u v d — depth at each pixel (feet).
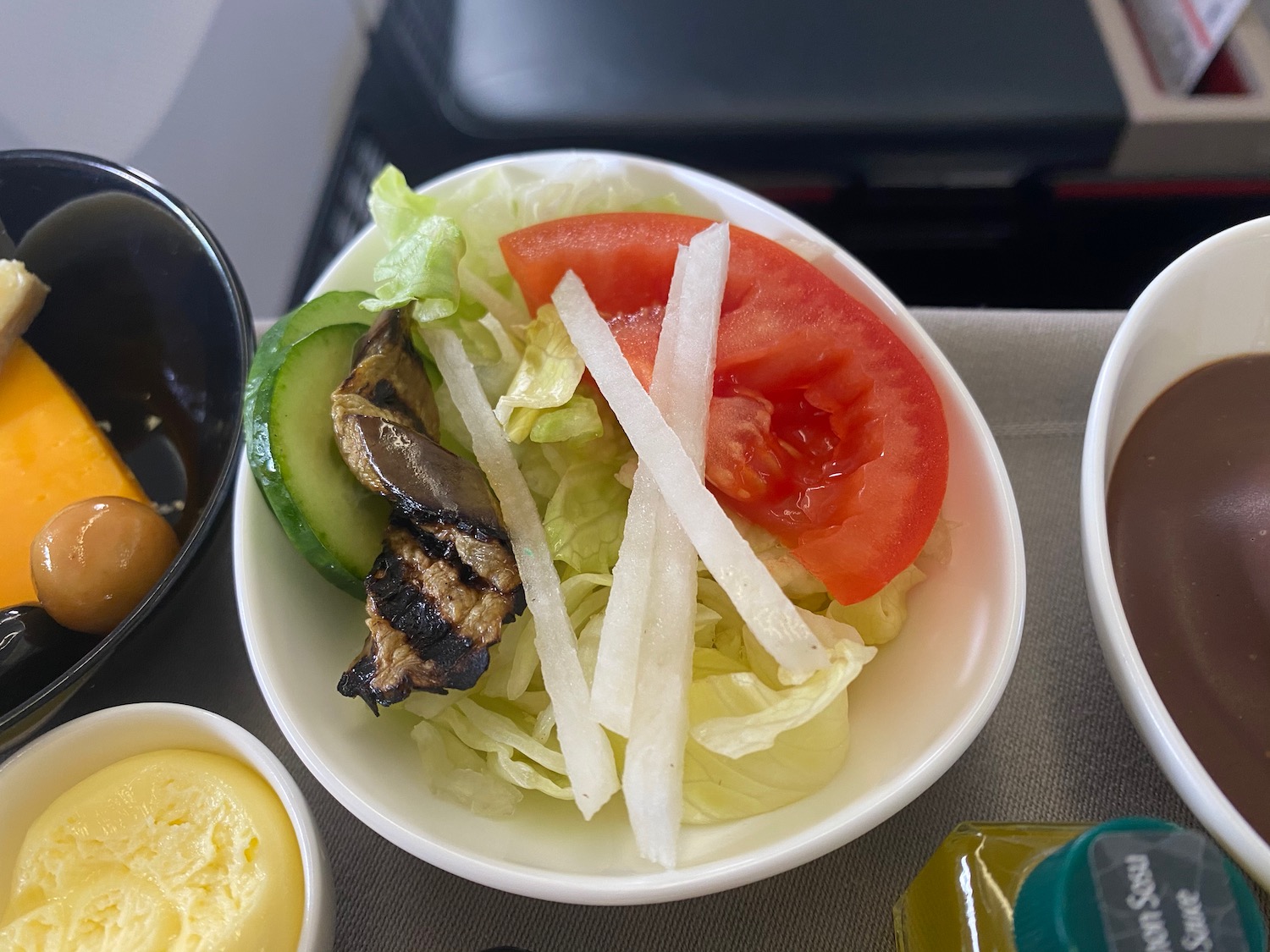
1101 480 0.34
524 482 0.39
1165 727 0.30
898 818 0.36
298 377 0.38
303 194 0.69
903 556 0.36
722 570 0.35
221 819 0.33
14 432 0.48
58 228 0.50
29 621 0.41
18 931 0.31
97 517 0.42
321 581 0.39
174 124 0.70
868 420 0.39
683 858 0.32
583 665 0.36
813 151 0.67
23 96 0.67
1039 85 0.68
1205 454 0.38
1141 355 0.38
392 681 0.33
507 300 0.45
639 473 0.37
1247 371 0.40
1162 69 0.68
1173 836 0.23
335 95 0.73
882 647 0.38
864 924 0.34
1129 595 0.35
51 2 0.71
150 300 0.51
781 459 0.41
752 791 0.33
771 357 0.41
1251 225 0.38
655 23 0.74
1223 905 0.23
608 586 0.39
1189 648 0.34
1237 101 0.66
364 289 0.46
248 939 0.30
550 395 0.39
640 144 0.69
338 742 0.33
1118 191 0.64
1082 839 0.24
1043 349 0.48
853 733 0.36
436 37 0.75
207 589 0.43
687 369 0.39
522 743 0.35
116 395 0.52
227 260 0.46
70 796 0.34
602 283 0.44
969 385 0.48
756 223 0.46
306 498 0.36
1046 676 0.39
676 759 0.33
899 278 0.64
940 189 0.65
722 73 0.71
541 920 0.35
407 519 0.37
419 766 0.35
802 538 0.38
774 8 0.74
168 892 0.32
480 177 0.48
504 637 0.38
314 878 0.32
